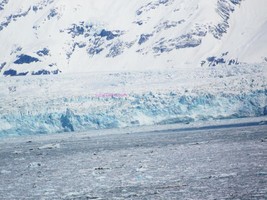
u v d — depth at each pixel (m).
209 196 118.81
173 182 136.50
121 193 128.12
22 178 161.00
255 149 185.75
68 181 149.50
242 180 132.38
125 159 190.00
